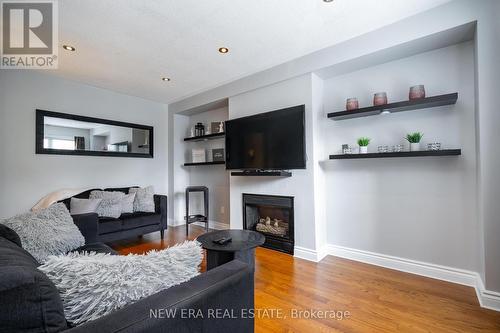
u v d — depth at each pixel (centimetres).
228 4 192
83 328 64
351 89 278
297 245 291
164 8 196
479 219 197
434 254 229
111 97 398
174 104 464
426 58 233
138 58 283
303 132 271
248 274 104
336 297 196
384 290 206
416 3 195
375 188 264
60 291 77
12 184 302
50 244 171
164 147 473
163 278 89
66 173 346
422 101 213
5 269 64
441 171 227
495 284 176
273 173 296
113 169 396
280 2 190
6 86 300
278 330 156
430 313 173
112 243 348
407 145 241
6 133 299
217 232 237
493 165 176
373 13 206
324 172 299
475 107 202
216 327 89
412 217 241
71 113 352
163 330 72
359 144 259
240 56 281
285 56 282
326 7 197
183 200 479
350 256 279
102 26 219
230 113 362
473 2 184
